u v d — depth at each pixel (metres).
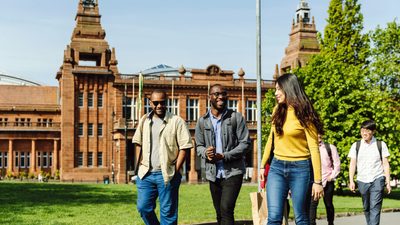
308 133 7.71
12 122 83.88
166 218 9.95
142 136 10.17
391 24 50.12
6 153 83.62
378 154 12.61
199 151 10.61
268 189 7.94
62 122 74.69
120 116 75.88
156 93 9.98
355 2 57.62
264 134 44.50
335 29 57.88
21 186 38.03
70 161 74.38
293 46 86.06
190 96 78.19
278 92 7.96
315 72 39.94
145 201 10.00
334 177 14.02
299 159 7.81
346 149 36.53
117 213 17.81
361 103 38.22
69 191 32.19
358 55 57.03
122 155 70.62
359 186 12.84
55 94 93.38
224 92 10.61
